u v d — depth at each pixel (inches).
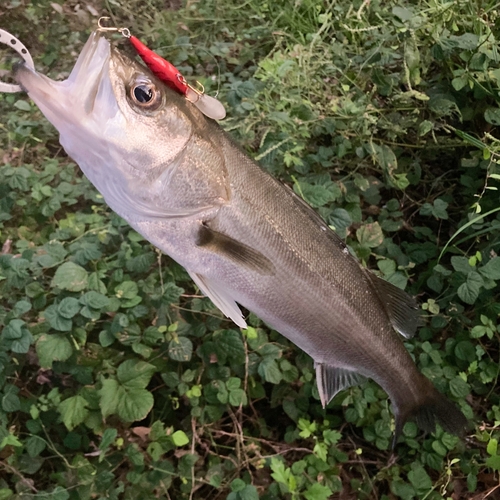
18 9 38.4
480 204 30.4
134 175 16.1
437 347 28.3
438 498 25.2
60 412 22.2
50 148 32.1
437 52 29.3
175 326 23.9
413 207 32.8
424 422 23.5
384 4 34.6
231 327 25.7
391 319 22.0
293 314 19.7
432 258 30.7
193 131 16.5
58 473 22.8
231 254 17.8
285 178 28.7
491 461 24.5
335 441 25.5
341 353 21.2
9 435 21.7
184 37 35.8
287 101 29.0
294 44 34.9
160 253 24.8
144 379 22.9
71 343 23.1
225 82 34.3
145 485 22.9
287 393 26.6
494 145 29.0
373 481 26.4
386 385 22.3
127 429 24.2
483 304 28.8
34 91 14.5
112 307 23.4
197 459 24.0
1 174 28.5
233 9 39.0
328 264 19.7
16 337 21.8
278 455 25.5
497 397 28.1
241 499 21.8
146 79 15.3
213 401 24.7
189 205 17.0
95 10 40.1
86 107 14.8
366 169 31.4
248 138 28.1
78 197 29.5
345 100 29.5
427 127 28.6
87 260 24.7
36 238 28.1
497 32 31.3
